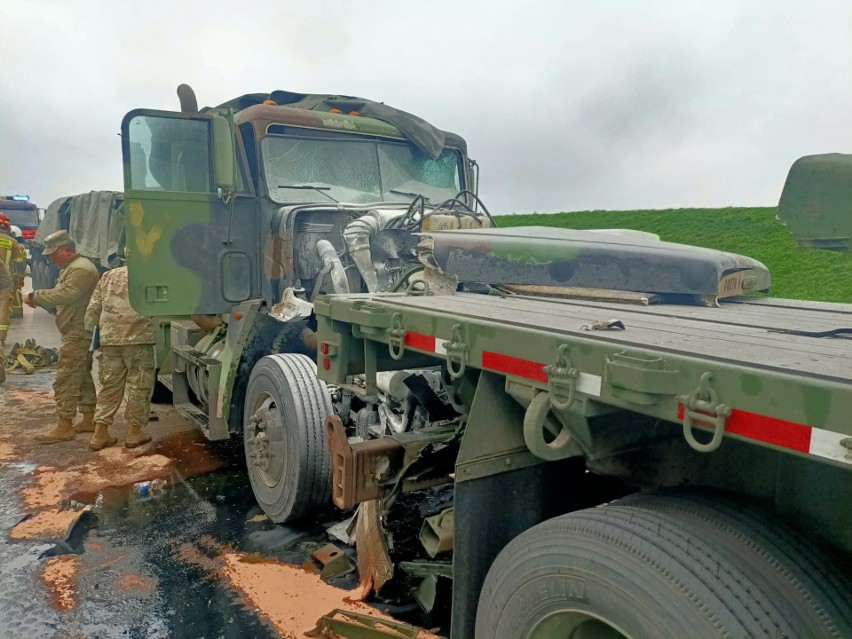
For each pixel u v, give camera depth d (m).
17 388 7.18
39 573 3.28
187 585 3.17
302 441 3.59
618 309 2.43
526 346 1.73
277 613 2.94
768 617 1.47
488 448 2.10
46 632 2.79
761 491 1.80
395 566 3.12
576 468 2.34
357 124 4.82
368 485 2.62
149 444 5.31
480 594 2.02
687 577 1.51
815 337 1.81
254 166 4.53
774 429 1.23
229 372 4.21
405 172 5.05
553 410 1.80
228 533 3.76
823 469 1.68
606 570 1.60
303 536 3.71
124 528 3.81
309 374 3.77
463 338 1.96
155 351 5.71
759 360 1.36
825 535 1.69
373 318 2.37
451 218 4.25
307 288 4.55
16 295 12.45
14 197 19.83
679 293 2.78
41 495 4.27
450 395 2.69
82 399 5.61
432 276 2.97
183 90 4.32
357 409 4.02
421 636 2.76
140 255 4.21
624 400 1.46
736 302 3.00
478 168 5.49
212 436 4.28
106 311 5.00
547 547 1.76
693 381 1.36
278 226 4.42
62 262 5.27
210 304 4.45
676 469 2.01
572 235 3.22
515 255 2.97
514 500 2.18
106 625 2.84
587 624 1.73
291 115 4.56
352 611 2.92
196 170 4.39
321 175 4.71
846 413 1.12
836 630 1.51
